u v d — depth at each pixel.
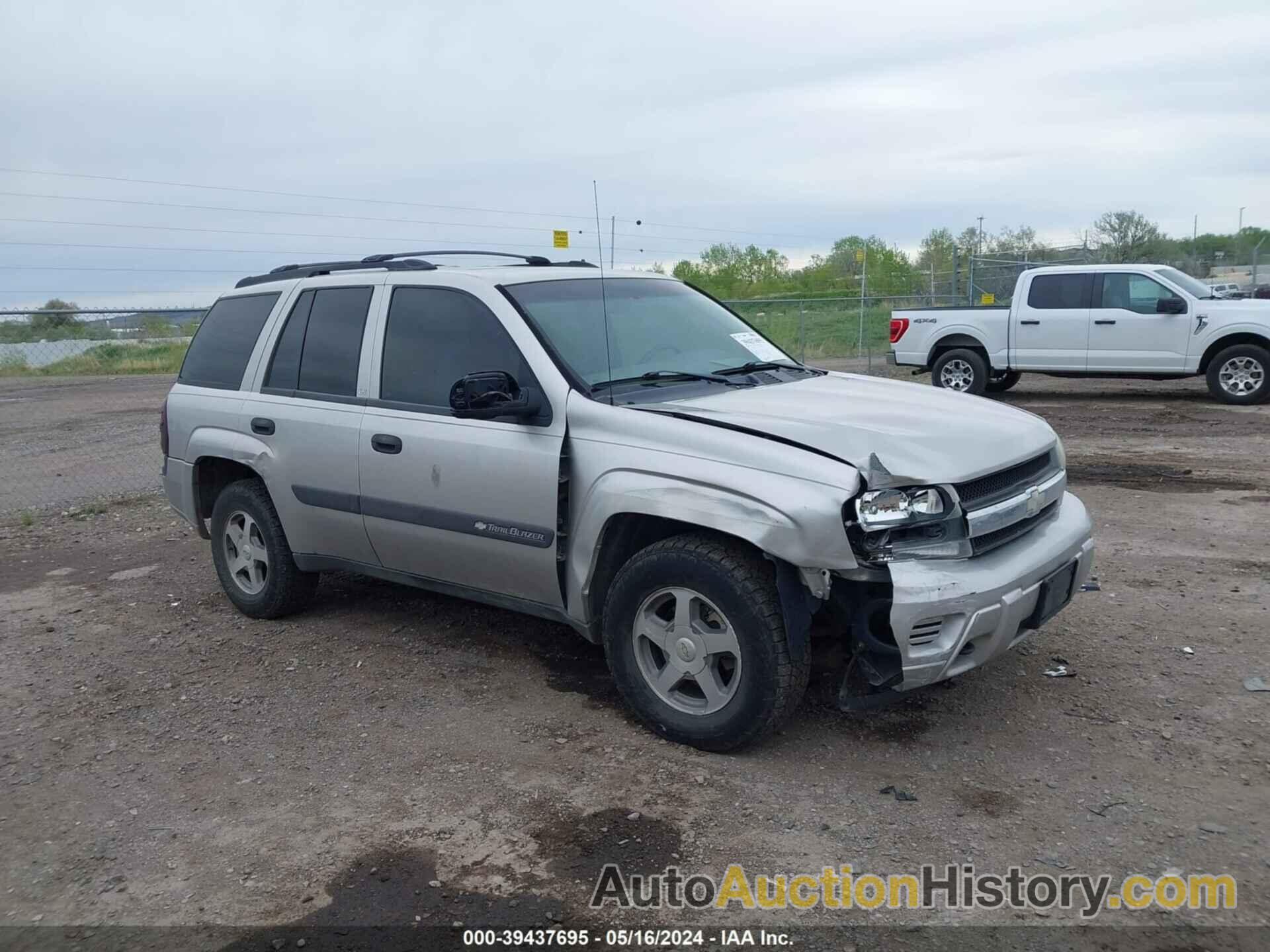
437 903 3.22
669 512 3.94
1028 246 33.88
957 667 3.76
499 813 3.73
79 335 28.66
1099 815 3.55
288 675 5.17
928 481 3.70
